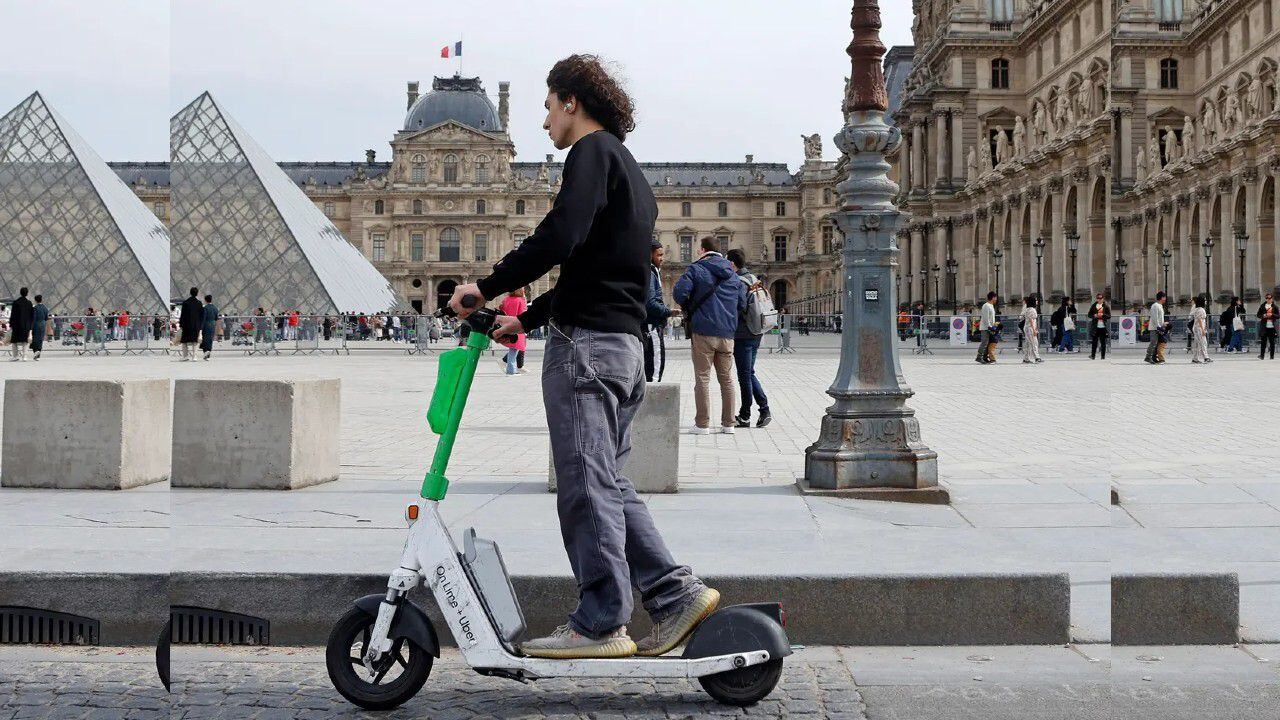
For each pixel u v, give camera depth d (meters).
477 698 4.79
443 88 143.88
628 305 4.75
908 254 70.62
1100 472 10.03
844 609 5.69
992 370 28.23
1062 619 5.68
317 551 6.30
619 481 4.91
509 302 19.09
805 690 4.89
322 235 68.81
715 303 13.43
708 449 11.87
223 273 65.12
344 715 4.57
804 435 13.34
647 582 4.84
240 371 27.72
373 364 35.84
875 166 8.52
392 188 135.38
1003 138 56.53
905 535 6.89
